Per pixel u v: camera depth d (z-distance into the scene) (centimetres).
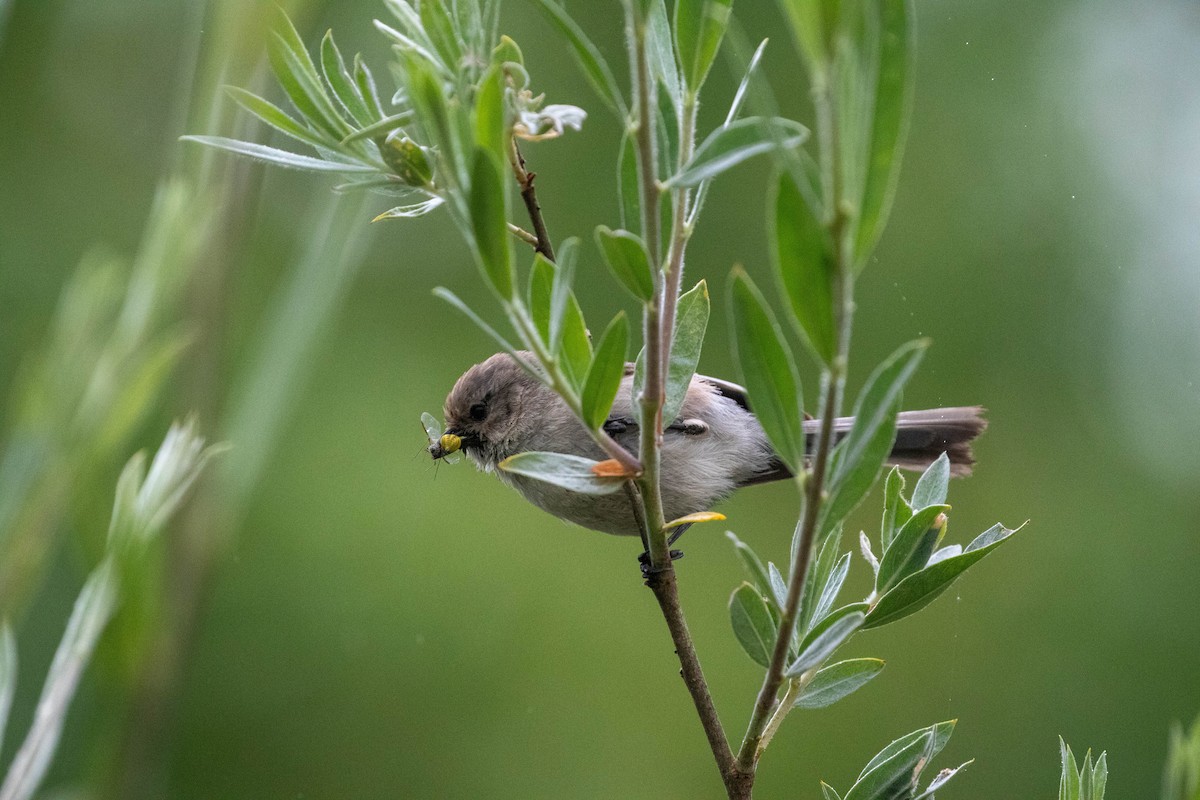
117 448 288
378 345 1229
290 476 1166
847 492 293
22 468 278
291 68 361
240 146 314
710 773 1145
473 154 277
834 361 247
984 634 1123
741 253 1205
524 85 361
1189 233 1155
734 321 281
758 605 346
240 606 1126
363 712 1125
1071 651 1106
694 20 346
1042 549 1129
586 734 1148
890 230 1160
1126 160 1173
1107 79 1180
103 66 1208
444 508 1191
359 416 1202
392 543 1165
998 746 1097
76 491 278
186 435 284
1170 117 1172
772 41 1168
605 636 1180
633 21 284
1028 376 1142
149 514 273
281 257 1134
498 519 1200
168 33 1223
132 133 1198
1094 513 1124
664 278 355
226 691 1112
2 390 1096
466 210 282
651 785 1133
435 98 281
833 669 362
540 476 331
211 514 280
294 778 1112
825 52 231
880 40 235
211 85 312
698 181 283
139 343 285
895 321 1147
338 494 1173
